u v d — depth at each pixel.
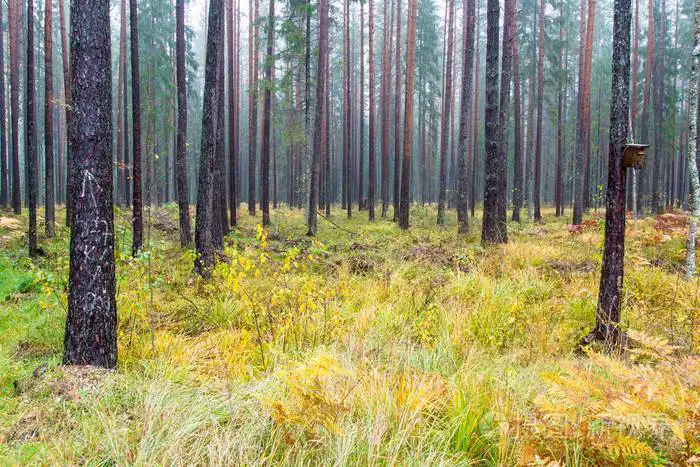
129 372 4.42
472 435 3.12
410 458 2.72
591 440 2.70
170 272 9.50
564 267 9.44
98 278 4.38
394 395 3.39
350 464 2.77
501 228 13.36
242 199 56.84
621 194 5.31
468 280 7.81
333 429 2.87
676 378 3.23
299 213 28.06
